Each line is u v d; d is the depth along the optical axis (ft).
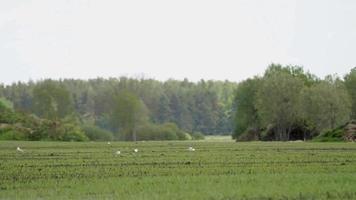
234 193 310.86
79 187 340.39
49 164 515.91
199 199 293.84
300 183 349.61
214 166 483.10
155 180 373.40
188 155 642.22
